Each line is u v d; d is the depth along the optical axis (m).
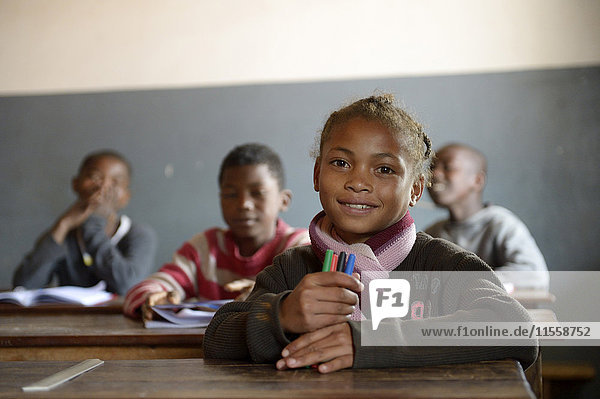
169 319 1.39
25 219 3.60
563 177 3.24
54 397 0.69
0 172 3.63
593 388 2.82
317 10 3.54
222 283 1.91
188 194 3.53
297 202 3.45
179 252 1.94
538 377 1.15
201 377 0.77
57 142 3.63
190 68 3.62
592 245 3.20
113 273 3.07
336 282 0.83
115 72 3.66
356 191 0.96
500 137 3.31
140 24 3.66
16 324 1.51
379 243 1.00
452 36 3.42
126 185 3.54
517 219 3.17
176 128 3.57
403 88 3.45
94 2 3.70
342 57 3.51
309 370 0.80
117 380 0.77
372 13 3.50
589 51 3.30
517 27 3.36
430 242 1.05
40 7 3.72
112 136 3.61
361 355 0.79
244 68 3.57
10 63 3.71
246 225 1.91
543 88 3.30
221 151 3.54
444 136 3.36
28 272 3.01
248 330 0.85
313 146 1.17
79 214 3.11
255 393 0.69
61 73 3.68
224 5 3.61
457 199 3.13
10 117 3.67
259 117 3.53
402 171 0.97
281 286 1.04
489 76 3.36
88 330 1.38
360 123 0.97
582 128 3.26
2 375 0.81
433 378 0.74
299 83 3.53
